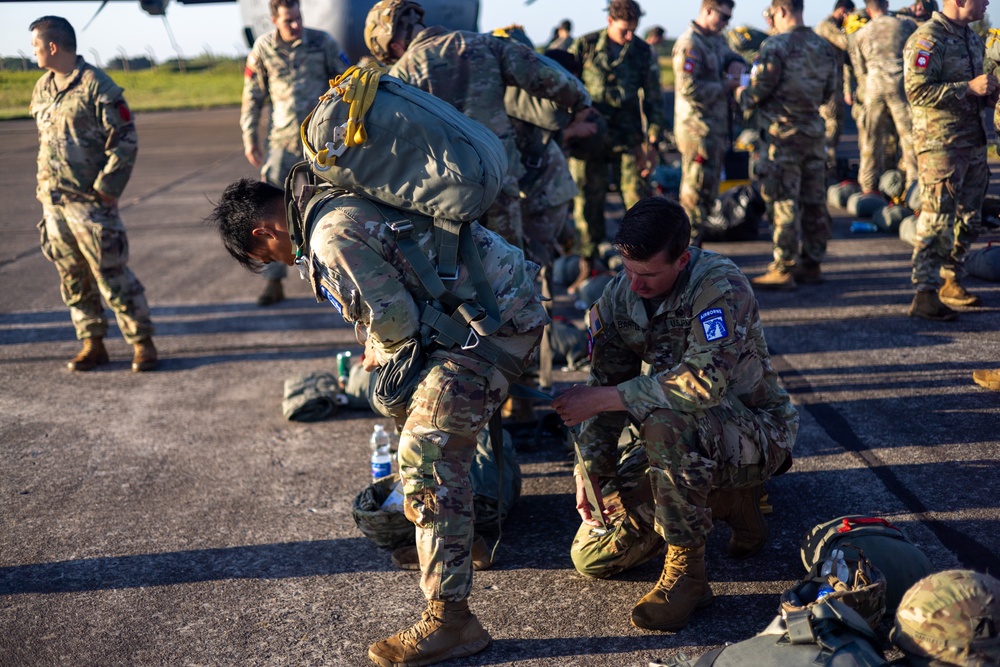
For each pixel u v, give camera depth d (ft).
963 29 16.26
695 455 8.45
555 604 9.43
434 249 8.02
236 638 9.13
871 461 12.10
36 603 9.98
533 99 13.73
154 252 29.35
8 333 20.95
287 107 20.58
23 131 77.92
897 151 29.96
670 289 8.73
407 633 8.54
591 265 21.74
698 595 8.83
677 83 21.42
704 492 8.58
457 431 8.12
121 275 17.29
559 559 10.32
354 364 15.90
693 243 22.18
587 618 9.13
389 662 8.39
